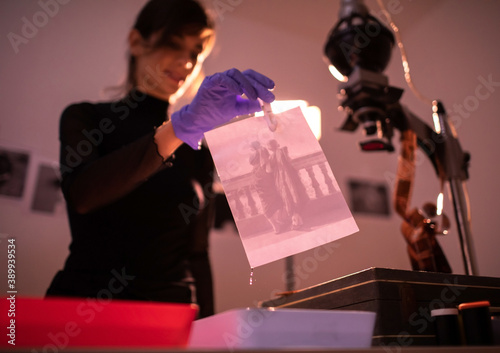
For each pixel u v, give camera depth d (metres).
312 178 0.65
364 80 1.00
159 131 0.83
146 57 1.16
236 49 2.49
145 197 1.03
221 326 0.45
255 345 0.44
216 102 0.79
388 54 1.09
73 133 0.97
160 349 0.31
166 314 0.42
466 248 0.91
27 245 1.79
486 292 0.68
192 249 1.17
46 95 2.02
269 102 0.72
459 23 2.15
